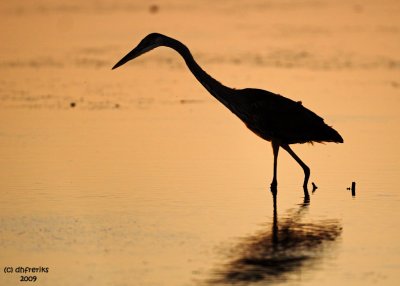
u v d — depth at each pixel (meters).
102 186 15.09
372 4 47.53
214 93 15.85
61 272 10.93
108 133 19.50
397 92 24.00
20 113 21.66
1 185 15.16
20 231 12.59
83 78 26.77
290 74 26.92
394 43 33.25
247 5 48.47
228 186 15.22
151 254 11.55
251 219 13.21
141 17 43.16
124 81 26.44
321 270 10.89
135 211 13.59
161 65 29.80
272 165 16.86
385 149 17.86
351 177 15.79
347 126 19.97
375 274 10.74
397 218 13.23
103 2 50.22
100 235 12.38
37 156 17.31
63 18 42.94
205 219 13.18
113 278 10.66
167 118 21.20
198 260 11.28
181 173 16.05
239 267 11.02
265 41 34.47
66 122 20.62
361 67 28.22
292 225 12.88
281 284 10.44
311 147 18.25
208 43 34.06
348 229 12.67
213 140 18.89
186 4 49.38
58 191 14.78
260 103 15.57
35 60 30.27
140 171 16.16
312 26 39.03
